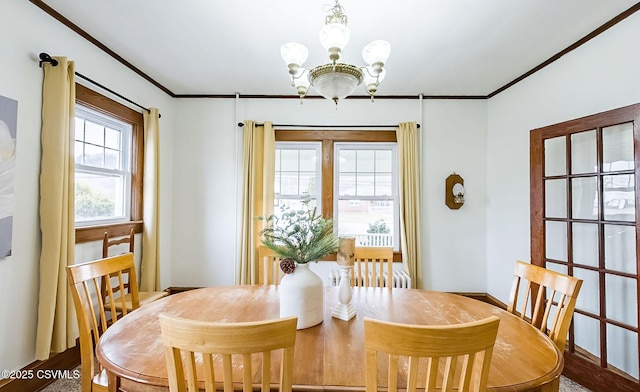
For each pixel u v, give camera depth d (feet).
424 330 2.34
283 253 4.42
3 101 5.59
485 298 11.29
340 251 4.76
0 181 5.54
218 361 3.38
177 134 11.69
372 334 2.45
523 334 4.08
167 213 11.37
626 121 6.05
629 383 5.94
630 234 6.29
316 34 7.47
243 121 11.65
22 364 5.98
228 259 11.56
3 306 5.67
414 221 11.18
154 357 3.41
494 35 7.44
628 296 6.35
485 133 11.51
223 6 6.41
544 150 7.91
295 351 3.61
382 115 11.58
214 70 9.62
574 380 6.94
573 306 4.09
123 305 5.35
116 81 8.66
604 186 6.66
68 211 6.61
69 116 6.64
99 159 8.64
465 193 11.48
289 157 11.91
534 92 9.17
